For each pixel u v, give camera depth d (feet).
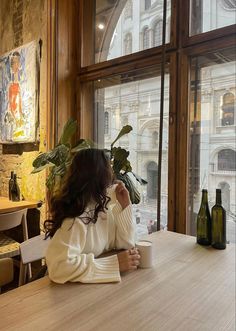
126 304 2.69
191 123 6.37
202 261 3.87
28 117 8.90
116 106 8.13
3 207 7.86
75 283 3.12
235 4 5.72
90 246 3.60
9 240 7.95
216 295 2.90
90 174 3.60
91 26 8.78
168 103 6.62
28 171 9.16
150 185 7.29
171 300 2.78
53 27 8.27
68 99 8.63
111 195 4.08
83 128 8.73
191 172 6.39
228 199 5.94
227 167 5.95
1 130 10.18
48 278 3.26
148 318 2.46
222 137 6.00
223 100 5.98
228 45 5.70
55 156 6.64
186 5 6.26
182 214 6.30
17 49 9.27
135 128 7.66
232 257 4.04
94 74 8.28
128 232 4.06
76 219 3.40
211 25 6.07
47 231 3.71
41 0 8.57
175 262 3.81
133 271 3.47
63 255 3.18
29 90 8.84
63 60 8.48
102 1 8.49
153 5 7.09
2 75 10.02
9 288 7.59
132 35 7.66
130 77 7.72
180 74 6.33
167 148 6.67
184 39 6.28
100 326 2.34
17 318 2.45
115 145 8.15
